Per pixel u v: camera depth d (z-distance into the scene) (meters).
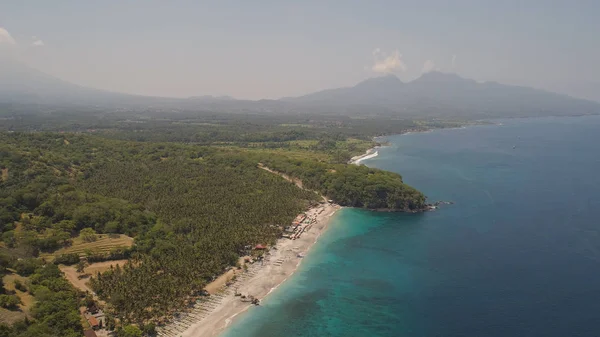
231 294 142.25
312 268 165.00
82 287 135.12
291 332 122.56
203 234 177.88
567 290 143.62
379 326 125.88
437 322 127.69
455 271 161.38
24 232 158.62
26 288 124.44
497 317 129.00
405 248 185.50
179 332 119.50
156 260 154.25
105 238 166.62
